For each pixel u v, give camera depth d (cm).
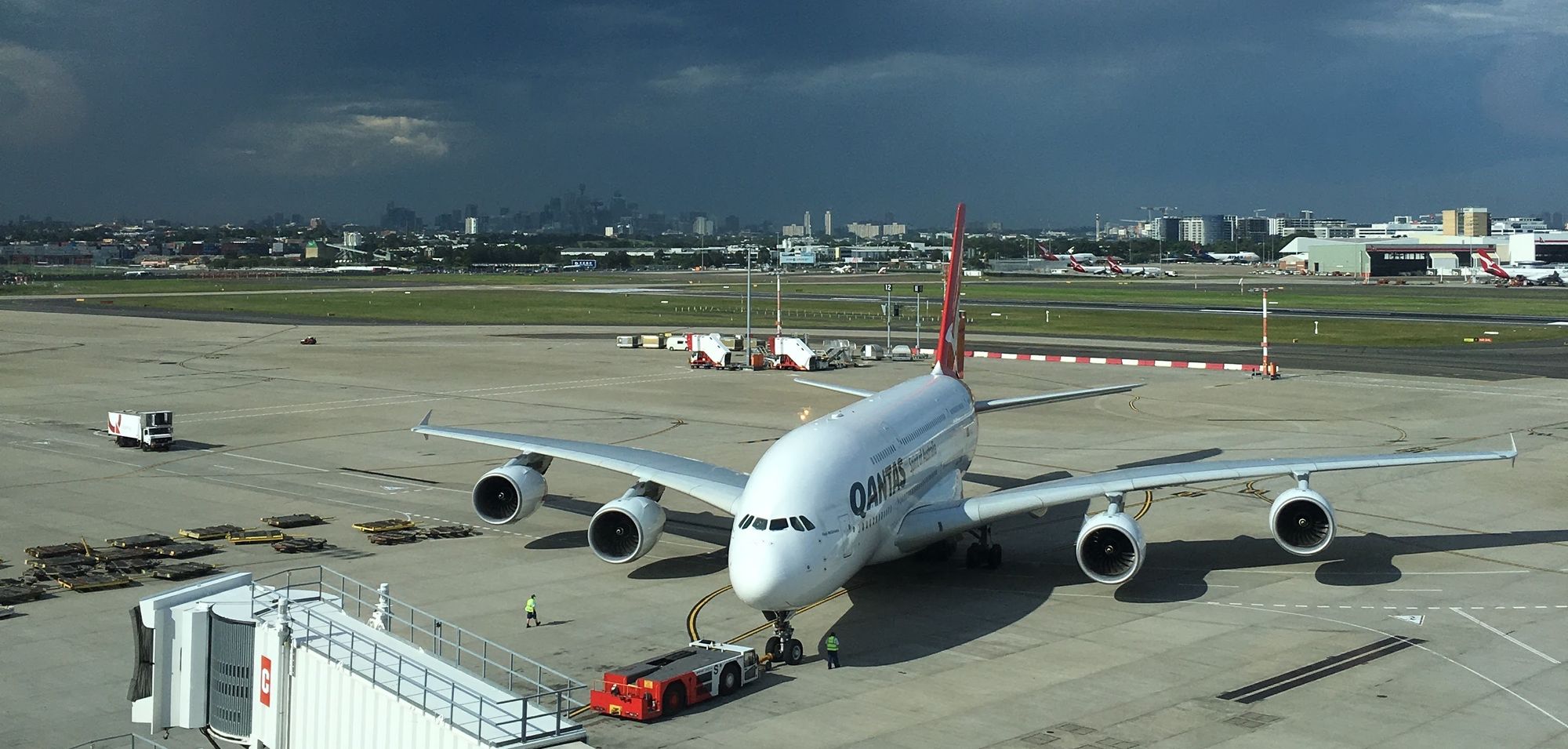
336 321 16250
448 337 13762
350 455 6675
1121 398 8850
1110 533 3944
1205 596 4025
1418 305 19250
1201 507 5322
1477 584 4131
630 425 7675
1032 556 4569
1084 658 3422
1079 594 4056
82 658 3431
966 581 4231
